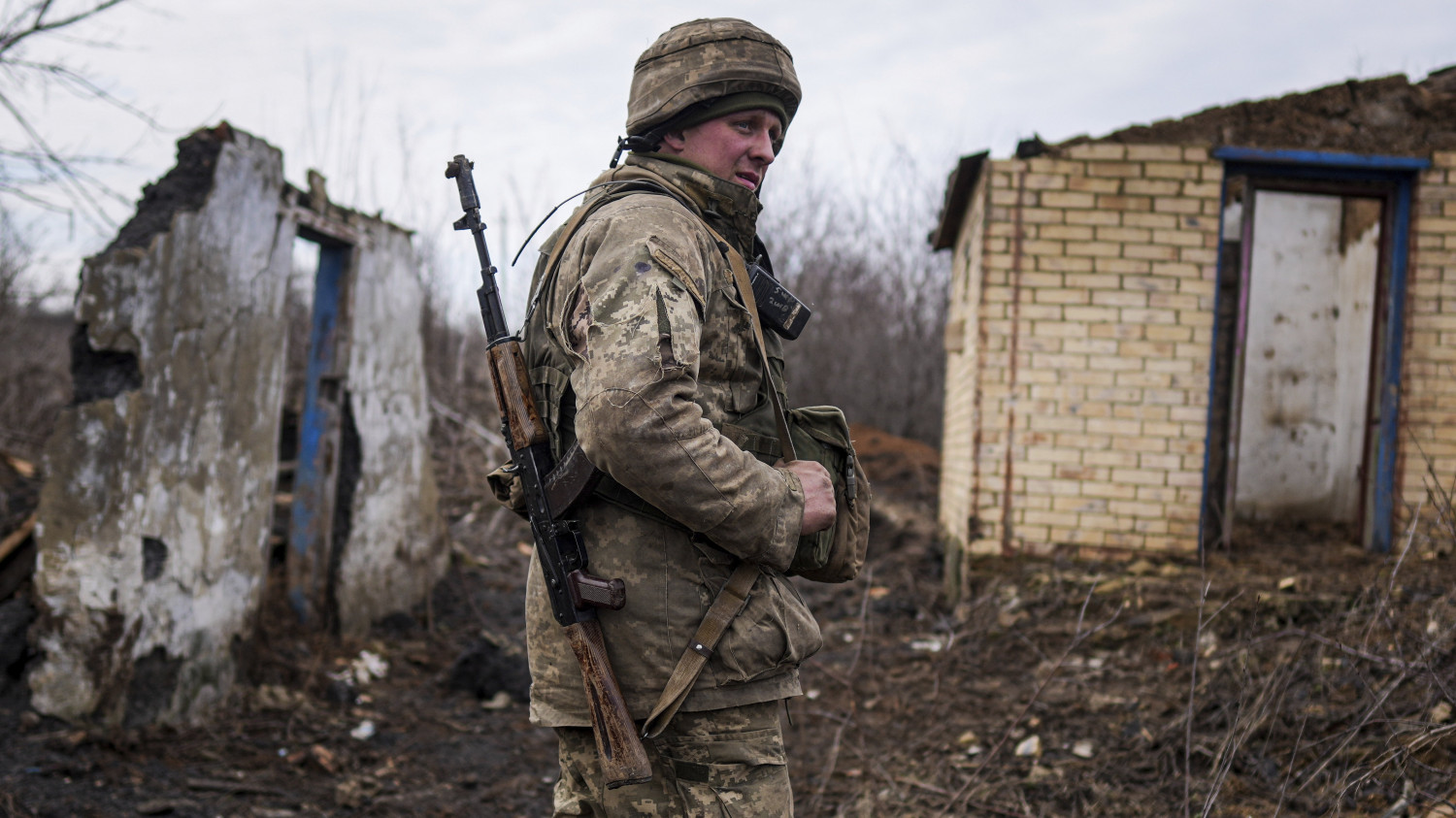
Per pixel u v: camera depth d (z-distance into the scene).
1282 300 6.91
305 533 5.04
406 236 5.93
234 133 4.07
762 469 1.38
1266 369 6.92
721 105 1.59
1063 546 5.38
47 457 3.49
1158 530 5.32
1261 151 5.28
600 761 1.52
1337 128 5.32
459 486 8.20
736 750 1.47
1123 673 4.17
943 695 4.15
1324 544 5.73
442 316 10.37
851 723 3.83
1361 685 3.11
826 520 1.47
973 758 3.47
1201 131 5.34
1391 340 5.34
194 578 3.88
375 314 5.48
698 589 1.47
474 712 4.38
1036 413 5.40
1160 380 5.33
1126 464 5.35
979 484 5.44
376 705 4.36
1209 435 5.40
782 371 1.62
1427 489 2.96
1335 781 2.71
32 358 8.00
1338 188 5.39
